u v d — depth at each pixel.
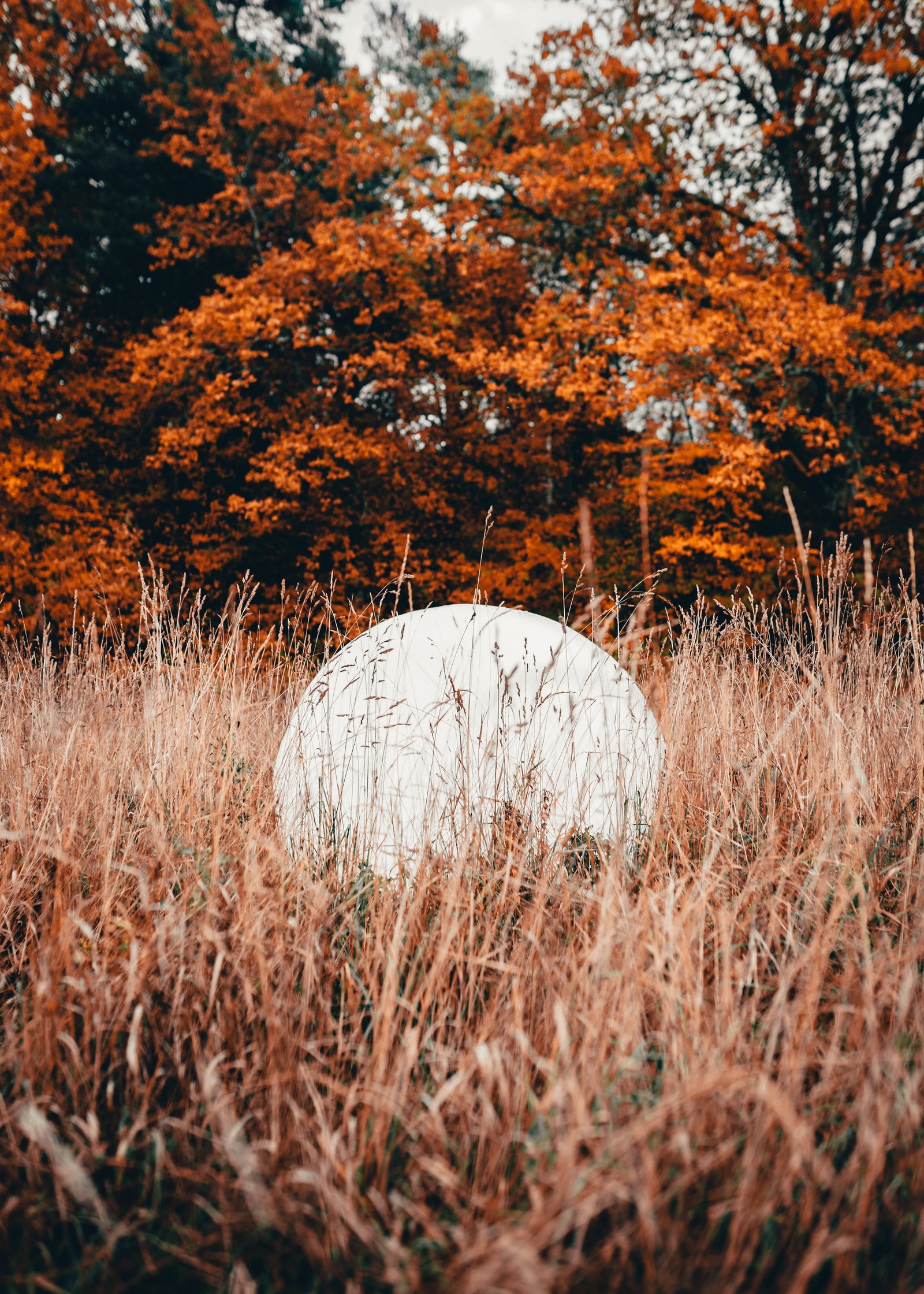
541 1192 1.39
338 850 2.58
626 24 11.80
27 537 10.30
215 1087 1.62
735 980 1.96
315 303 12.09
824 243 12.48
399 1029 1.85
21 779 3.08
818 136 12.21
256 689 3.80
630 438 12.40
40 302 12.66
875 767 2.98
